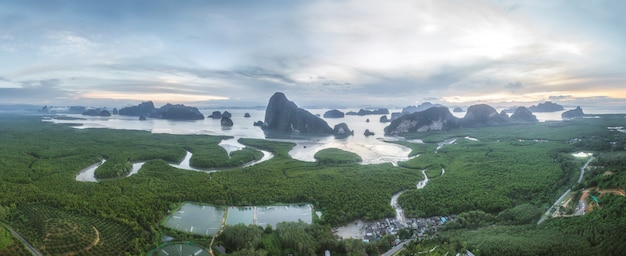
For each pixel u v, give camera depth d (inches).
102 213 5113.2
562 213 4874.5
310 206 5836.6
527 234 4151.1
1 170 7696.9
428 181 7155.5
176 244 4485.7
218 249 4392.2
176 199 5920.3
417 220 5236.2
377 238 4685.0
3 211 4913.9
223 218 5359.3
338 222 5108.3
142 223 4940.9
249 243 4298.7
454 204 5511.8
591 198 4997.5
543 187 6240.2
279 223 4849.9
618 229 3767.2
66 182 6830.7
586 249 3577.8
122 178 7253.9
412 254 4052.7
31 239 4301.2
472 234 4343.0
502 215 4980.3
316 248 4279.0
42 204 5516.7
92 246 4232.3
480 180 6948.8
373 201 5777.6
